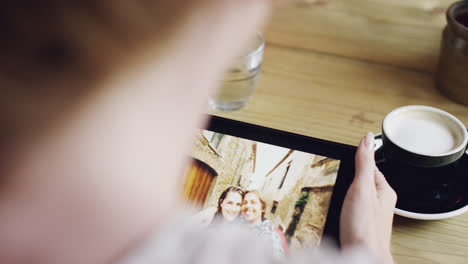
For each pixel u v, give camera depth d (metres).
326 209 0.49
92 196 0.10
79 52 0.08
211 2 0.10
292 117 0.68
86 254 0.11
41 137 0.09
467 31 0.63
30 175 0.09
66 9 0.08
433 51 0.83
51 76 0.08
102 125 0.10
